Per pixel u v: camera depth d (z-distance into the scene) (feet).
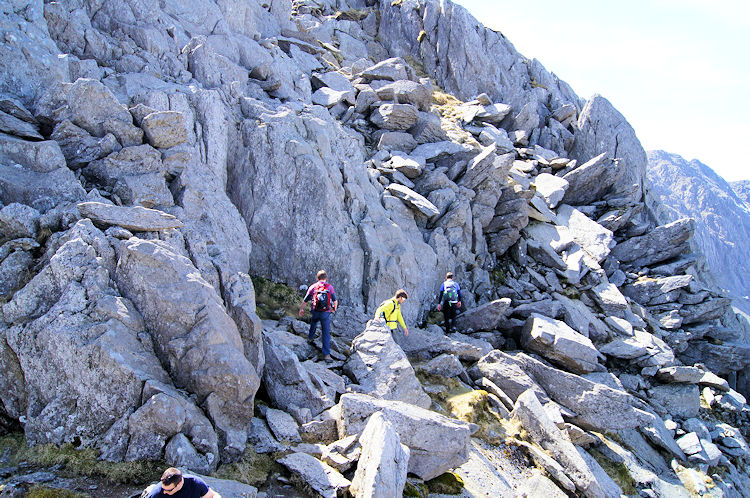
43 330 30.66
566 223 87.97
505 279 76.02
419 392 43.83
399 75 98.43
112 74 56.34
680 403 64.75
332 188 60.29
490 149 77.87
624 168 93.56
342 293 57.88
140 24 65.72
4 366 31.30
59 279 32.30
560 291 74.90
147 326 33.55
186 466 28.60
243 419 33.12
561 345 59.41
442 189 75.25
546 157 103.55
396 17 132.98
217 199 50.67
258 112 63.21
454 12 123.44
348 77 103.04
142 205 43.42
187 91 58.59
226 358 32.48
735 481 57.36
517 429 46.88
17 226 34.47
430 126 86.99
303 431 35.40
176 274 34.22
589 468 47.26
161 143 47.85
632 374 67.87
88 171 44.39
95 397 29.99
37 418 29.76
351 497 29.76
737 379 77.10
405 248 63.10
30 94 47.19
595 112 111.75
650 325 77.10
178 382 32.86
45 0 58.49
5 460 28.25
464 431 36.58
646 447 56.90
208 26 77.92
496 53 122.62
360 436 34.17
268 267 59.47
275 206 59.52
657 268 85.76
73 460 28.22
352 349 47.06
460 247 72.38
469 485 37.14
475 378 54.13
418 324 63.57
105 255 34.40
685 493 51.65
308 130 63.93
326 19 130.31
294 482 30.45
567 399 53.67
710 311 79.30
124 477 27.45
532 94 111.45
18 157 40.01
